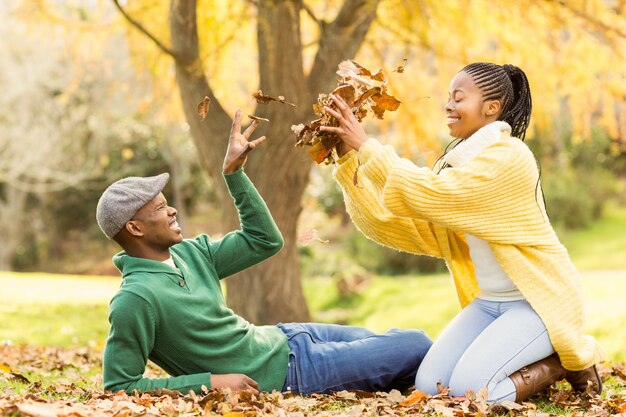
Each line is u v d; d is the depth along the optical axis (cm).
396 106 383
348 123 372
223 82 991
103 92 2169
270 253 388
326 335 396
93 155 2477
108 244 2827
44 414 278
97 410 299
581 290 376
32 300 1109
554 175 2350
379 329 1309
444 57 962
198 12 841
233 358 359
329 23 839
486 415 330
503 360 361
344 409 340
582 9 867
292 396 365
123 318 339
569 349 364
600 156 2525
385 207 371
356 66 382
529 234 366
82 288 1305
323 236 2172
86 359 638
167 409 306
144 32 763
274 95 813
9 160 2197
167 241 358
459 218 360
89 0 1061
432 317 1305
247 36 981
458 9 904
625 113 1095
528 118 399
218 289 376
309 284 1730
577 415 333
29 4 896
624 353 786
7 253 2655
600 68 948
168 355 355
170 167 2600
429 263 1903
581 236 2172
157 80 941
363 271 1733
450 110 390
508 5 889
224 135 845
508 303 381
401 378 390
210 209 3020
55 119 2245
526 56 946
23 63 2120
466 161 374
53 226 2795
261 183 837
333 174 407
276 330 386
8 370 474
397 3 839
